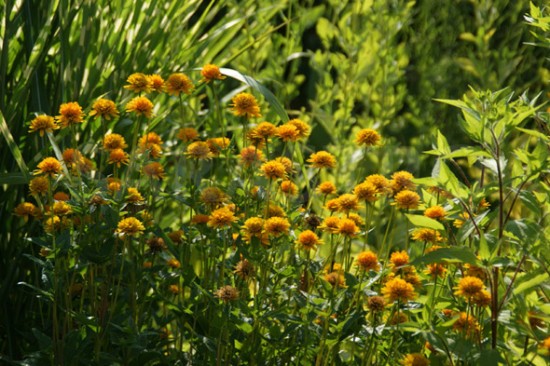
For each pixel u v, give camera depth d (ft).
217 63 16.57
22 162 10.30
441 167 8.58
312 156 10.45
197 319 9.90
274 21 19.20
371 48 16.70
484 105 8.73
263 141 10.19
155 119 13.66
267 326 9.22
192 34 15.93
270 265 9.48
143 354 9.71
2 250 12.16
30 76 12.01
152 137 10.63
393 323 9.49
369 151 15.60
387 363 9.33
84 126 13.24
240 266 9.40
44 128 9.73
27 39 12.59
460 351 8.27
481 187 9.68
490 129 8.51
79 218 10.09
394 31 16.90
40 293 10.21
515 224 8.19
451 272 9.32
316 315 9.18
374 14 17.11
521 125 8.97
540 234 8.18
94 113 9.95
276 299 9.85
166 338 10.37
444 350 8.32
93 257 9.34
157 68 14.58
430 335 8.39
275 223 9.18
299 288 10.18
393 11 17.03
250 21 18.79
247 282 9.75
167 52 14.92
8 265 11.98
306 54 17.98
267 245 9.55
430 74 17.19
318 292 10.30
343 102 16.48
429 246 9.74
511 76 16.99
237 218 9.55
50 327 10.49
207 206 9.84
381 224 14.21
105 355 9.41
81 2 12.96
